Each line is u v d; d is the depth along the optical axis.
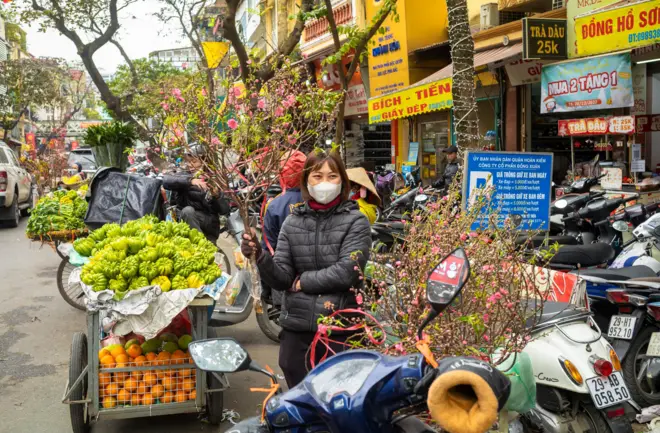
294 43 10.02
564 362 3.71
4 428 4.80
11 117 42.53
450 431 1.66
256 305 3.58
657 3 7.29
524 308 3.14
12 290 9.41
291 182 4.79
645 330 4.71
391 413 1.97
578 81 8.51
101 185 6.72
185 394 4.51
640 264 5.30
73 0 20.41
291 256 3.76
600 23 7.93
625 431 3.71
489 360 2.74
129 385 4.41
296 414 2.12
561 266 5.45
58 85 44.78
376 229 7.00
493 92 12.74
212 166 3.76
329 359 2.19
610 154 10.24
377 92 16.19
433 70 14.99
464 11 6.71
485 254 3.09
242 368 2.43
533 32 8.83
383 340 2.98
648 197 8.52
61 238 7.73
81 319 7.83
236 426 2.34
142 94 19.30
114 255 4.23
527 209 5.59
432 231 3.22
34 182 20.27
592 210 6.79
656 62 9.45
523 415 3.86
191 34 21.72
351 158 18.56
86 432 4.67
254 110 4.05
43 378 5.86
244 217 3.57
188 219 7.28
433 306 1.95
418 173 14.48
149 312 4.16
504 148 12.45
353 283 3.56
